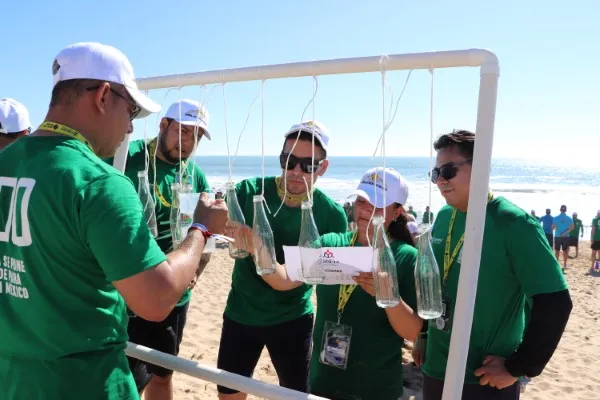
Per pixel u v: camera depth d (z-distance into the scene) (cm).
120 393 143
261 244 214
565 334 662
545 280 174
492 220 189
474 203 153
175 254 145
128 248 125
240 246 219
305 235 204
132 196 133
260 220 214
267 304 277
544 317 173
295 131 238
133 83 150
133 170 298
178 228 221
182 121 269
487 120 149
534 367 175
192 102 281
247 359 287
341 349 223
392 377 226
